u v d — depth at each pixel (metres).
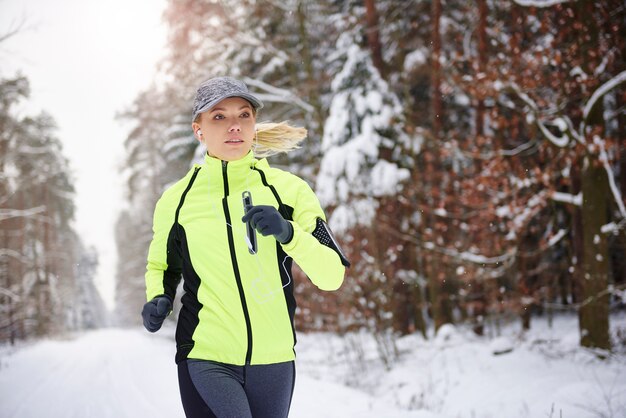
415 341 13.20
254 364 2.59
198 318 2.62
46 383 10.33
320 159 16.03
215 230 2.64
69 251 55.00
